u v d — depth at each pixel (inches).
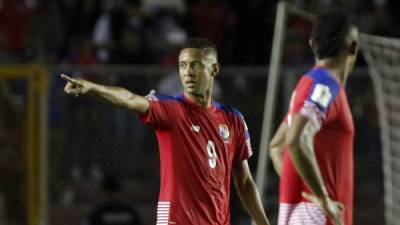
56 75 1529.3
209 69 914.7
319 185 758.5
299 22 1969.7
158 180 1592.0
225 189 925.2
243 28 1980.8
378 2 2240.4
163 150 903.7
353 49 805.2
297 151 758.5
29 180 1491.1
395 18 2226.9
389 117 1406.3
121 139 1567.4
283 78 1590.8
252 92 1600.6
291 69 1592.0
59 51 1989.4
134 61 1886.1
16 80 1512.1
